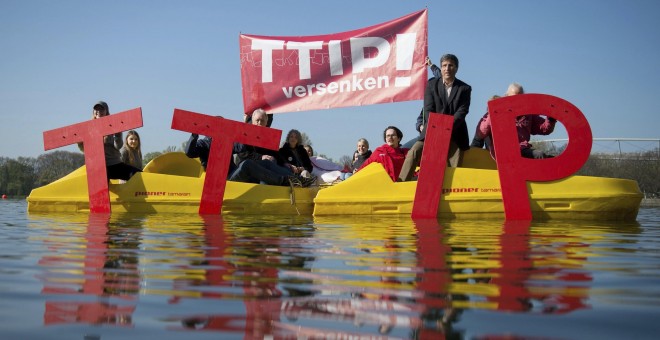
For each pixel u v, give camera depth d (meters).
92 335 2.06
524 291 2.81
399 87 10.67
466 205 8.68
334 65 11.02
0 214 9.07
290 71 11.20
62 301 2.57
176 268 3.46
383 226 6.89
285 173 9.84
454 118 9.07
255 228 6.45
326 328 2.14
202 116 9.31
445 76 9.27
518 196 8.50
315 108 11.09
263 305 2.49
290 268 3.48
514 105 8.59
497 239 5.34
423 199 8.69
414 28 10.68
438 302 2.56
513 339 2.02
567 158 8.61
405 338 2.02
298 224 7.12
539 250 4.46
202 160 10.08
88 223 7.11
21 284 2.95
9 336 2.05
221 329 2.13
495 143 8.57
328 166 12.18
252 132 9.45
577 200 8.49
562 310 2.43
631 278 3.18
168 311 2.39
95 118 9.86
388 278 3.15
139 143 11.04
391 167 9.13
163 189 9.56
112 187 9.71
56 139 9.77
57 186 9.88
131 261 3.74
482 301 2.58
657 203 20.12
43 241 4.97
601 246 4.78
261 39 11.36
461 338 2.03
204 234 5.67
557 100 8.62
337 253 4.20
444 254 4.18
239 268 3.47
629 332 2.11
